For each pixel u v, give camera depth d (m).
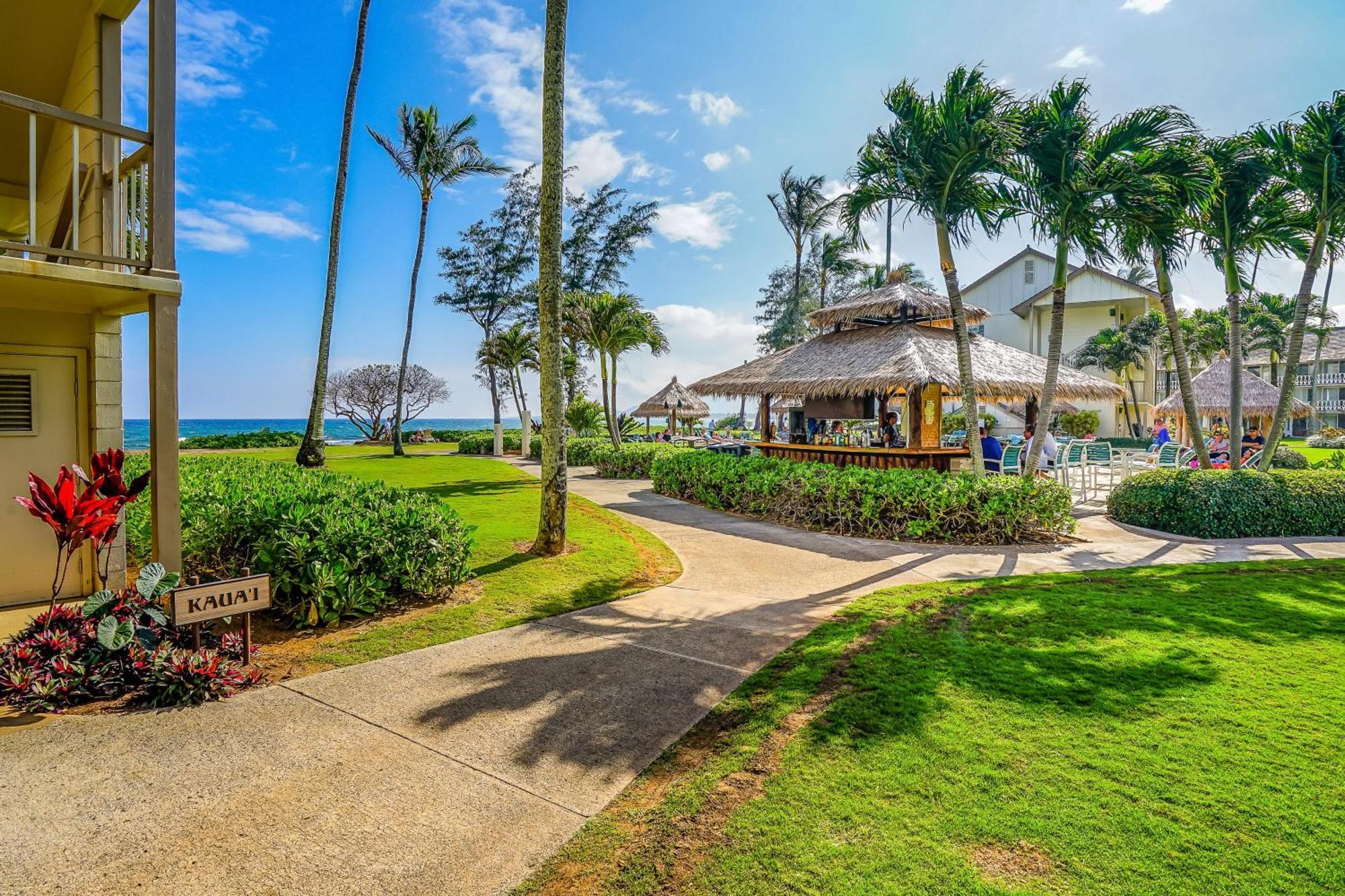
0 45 6.27
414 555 6.02
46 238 7.44
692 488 13.76
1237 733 3.48
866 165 10.51
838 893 2.33
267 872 2.46
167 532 4.96
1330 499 10.09
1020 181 9.98
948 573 7.48
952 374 11.81
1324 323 38.31
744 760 3.26
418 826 2.77
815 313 15.62
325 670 4.52
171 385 4.96
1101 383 14.15
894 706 3.82
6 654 3.96
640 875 2.46
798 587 6.95
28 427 5.71
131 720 3.68
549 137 8.01
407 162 27.02
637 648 5.02
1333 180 9.90
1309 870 2.42
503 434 32.06
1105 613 5.70
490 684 4.31
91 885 2.36
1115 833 2.64
